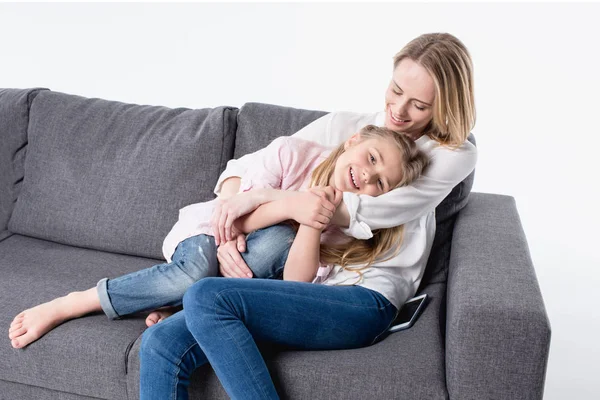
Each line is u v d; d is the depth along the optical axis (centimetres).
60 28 362
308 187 188
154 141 216
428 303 187
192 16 354
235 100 362
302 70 357
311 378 152
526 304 145
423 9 348
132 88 364
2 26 365
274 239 178
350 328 164
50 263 205
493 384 146
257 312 155
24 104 228
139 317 178
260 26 354
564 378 253
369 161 174
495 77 352
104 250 217
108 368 163
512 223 196
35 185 222
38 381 169
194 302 152
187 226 188
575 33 341
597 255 342
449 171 179
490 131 357
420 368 153
